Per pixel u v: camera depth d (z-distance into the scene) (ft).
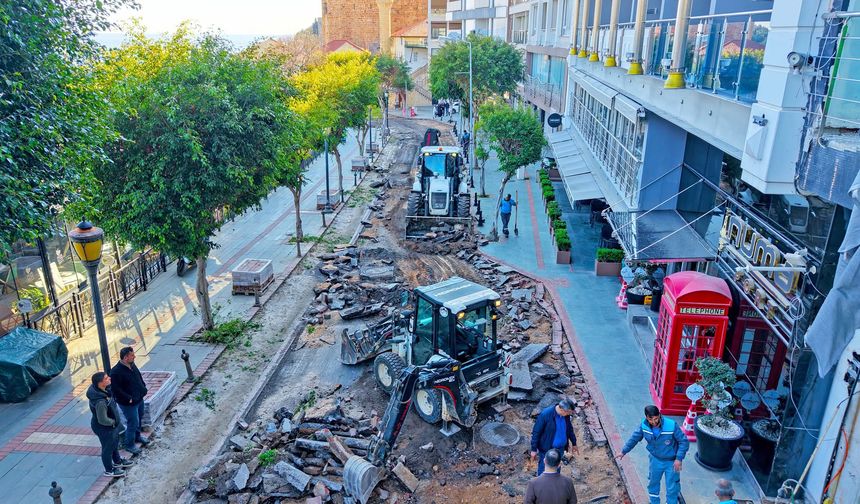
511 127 73.72
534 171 116.67
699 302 34.35
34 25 30.89
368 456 31.94
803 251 26.40
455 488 31.63
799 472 28.43
